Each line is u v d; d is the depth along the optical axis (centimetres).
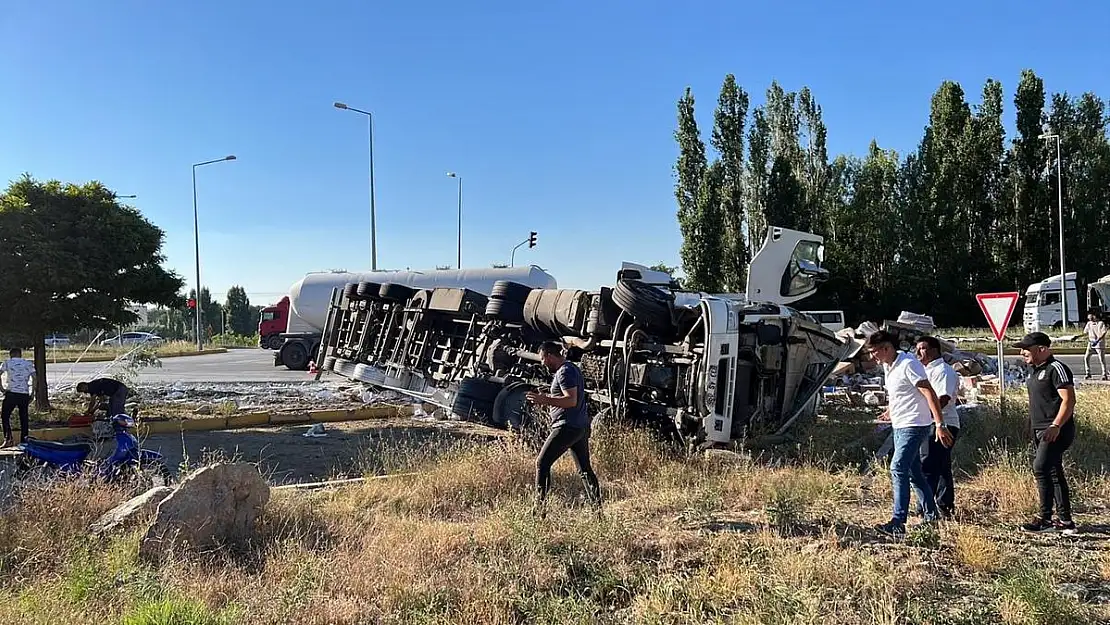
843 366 1502
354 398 1614
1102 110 4878
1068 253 4688
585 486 686
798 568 488
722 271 4794
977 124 4772
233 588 485
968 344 3067
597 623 436
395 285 1454
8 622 423
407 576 494
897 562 521
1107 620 429
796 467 834
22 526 577
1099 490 709
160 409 1402
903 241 4959
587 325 1017
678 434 909
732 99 4747
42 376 1360
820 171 5019
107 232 1306
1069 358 2558
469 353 1257
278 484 822
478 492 731
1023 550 549
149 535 538
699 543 570
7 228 1213
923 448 646
